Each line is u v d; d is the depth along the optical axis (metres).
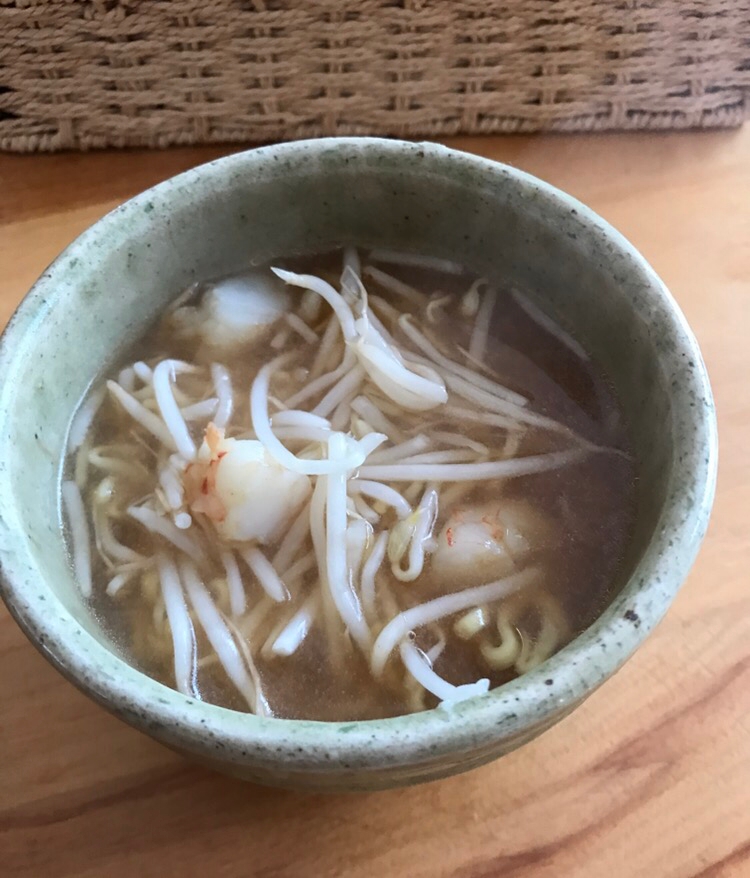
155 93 0.24
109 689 0.12
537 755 0.16
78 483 0.17
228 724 0.11
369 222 0.19
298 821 0.15
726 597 0.18
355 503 0.17
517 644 0.15
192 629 0.16
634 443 0.16
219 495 0.16
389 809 0.16
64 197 0.24
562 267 0.17
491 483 0.18
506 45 0.23
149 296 0.18
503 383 0.19
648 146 0.25
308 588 0.17
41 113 0.24
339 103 0.24
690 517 0.13
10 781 0.16
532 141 0.25
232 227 0.19
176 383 0.19
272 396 0.19
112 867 0.15
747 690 0.17
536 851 0.15
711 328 0.22
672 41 0.24
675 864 0.15
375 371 0.19
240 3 0.22
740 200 0.24
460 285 0.20
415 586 0.17
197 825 0.15
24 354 0.15
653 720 0.17
